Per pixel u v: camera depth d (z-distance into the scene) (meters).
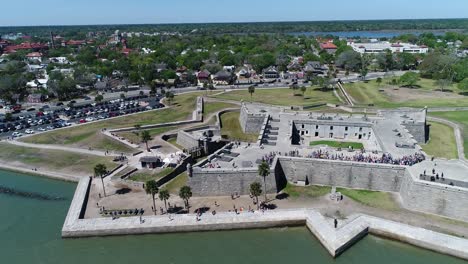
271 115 130.62
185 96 192.12
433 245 67.19
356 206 79.81
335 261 65.94
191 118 147.25
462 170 81.62
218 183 85.75
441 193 74.50
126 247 71.25
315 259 66.62
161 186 90.62
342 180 88.25
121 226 73.88
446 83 183.75
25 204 86.19
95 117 155.75
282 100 169.25
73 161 108.06
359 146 111.25
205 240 72.81
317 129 121.62
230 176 85.25
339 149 97.44
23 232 75.31
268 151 97.31
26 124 146.50
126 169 98.62
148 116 155.12
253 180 85.19
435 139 114.12
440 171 81.06
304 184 90.06
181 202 83.00
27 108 179.75
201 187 86.19
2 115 165.50
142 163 98.75
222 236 73.88
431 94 174.62
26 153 115.56
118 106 177.00
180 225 74.19
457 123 125.00
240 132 132.50
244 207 80.62
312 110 147.25
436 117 133.00
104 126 139.88
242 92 194.62
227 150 98.25
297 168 90.50
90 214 78.62
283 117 128.00
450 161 86.44
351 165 86.56
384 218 75.06
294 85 196.62
